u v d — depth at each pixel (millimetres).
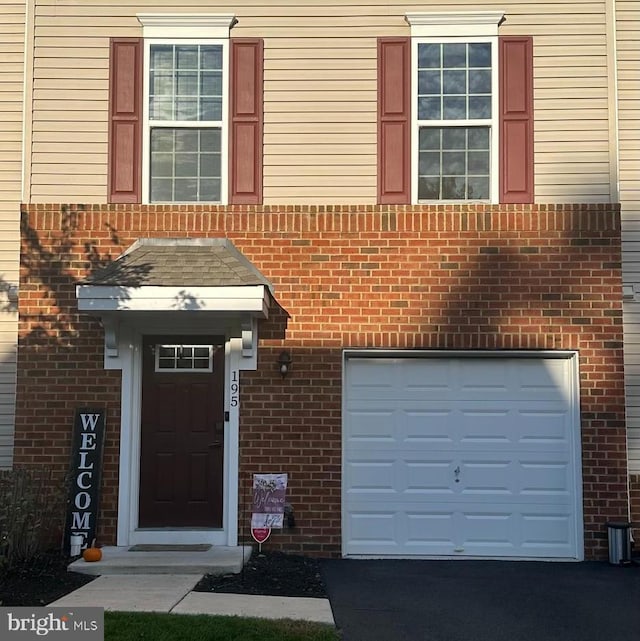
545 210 9281
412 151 9453
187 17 9570
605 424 9125
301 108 9531
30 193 9391
